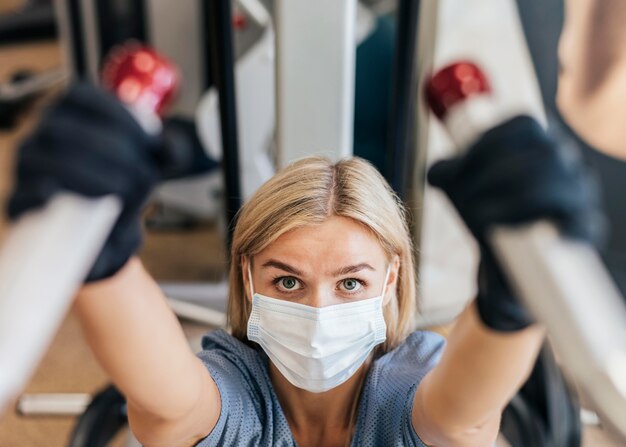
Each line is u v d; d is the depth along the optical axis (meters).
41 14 4.85
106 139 0.40
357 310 0.93
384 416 0.96
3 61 4.75
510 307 0.55
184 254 2.95
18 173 0.40
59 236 0.40
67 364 2.31
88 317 0.62
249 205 0.94
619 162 1.29
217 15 1.27
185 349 0.74
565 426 1.33
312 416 1.02
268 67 2.03
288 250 0.90
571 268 0.41
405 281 1.03
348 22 1.21
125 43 2.61
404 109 1.37
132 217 0.47
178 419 0.77
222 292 2.44
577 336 0.41
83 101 0.41
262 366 1.01
